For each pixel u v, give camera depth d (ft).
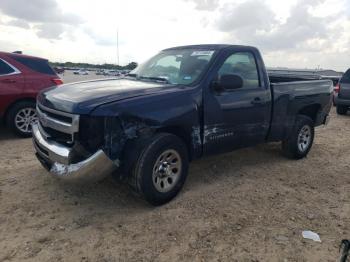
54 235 11.23
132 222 12.16
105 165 11.76
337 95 40.40
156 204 13.17
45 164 13.50
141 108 12.28
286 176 17.37
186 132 13.79
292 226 12.25
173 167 13.52
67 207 13.12
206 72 14.53
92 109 11.52
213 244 10.98
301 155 20.15
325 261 10.30
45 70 24.49
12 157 18.88
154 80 15.64
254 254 10.53
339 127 32.27
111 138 11.73
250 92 16.06
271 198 14.60
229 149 15.96
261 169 18.25
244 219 12.64
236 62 15.81
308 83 19.63
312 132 20.52
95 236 11.25
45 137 13.11
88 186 14.93
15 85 22.70
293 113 18.84
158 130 13.10
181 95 13.47
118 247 10.69
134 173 12.40
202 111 14.14
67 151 11.79
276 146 22.70
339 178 17.44
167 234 11.46
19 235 11.16
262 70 16.92
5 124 23.24
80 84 14.78
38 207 13.05
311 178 17.25
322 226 12.35
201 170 17.60
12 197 13.79
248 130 16.35
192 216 12.71
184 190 14.98
